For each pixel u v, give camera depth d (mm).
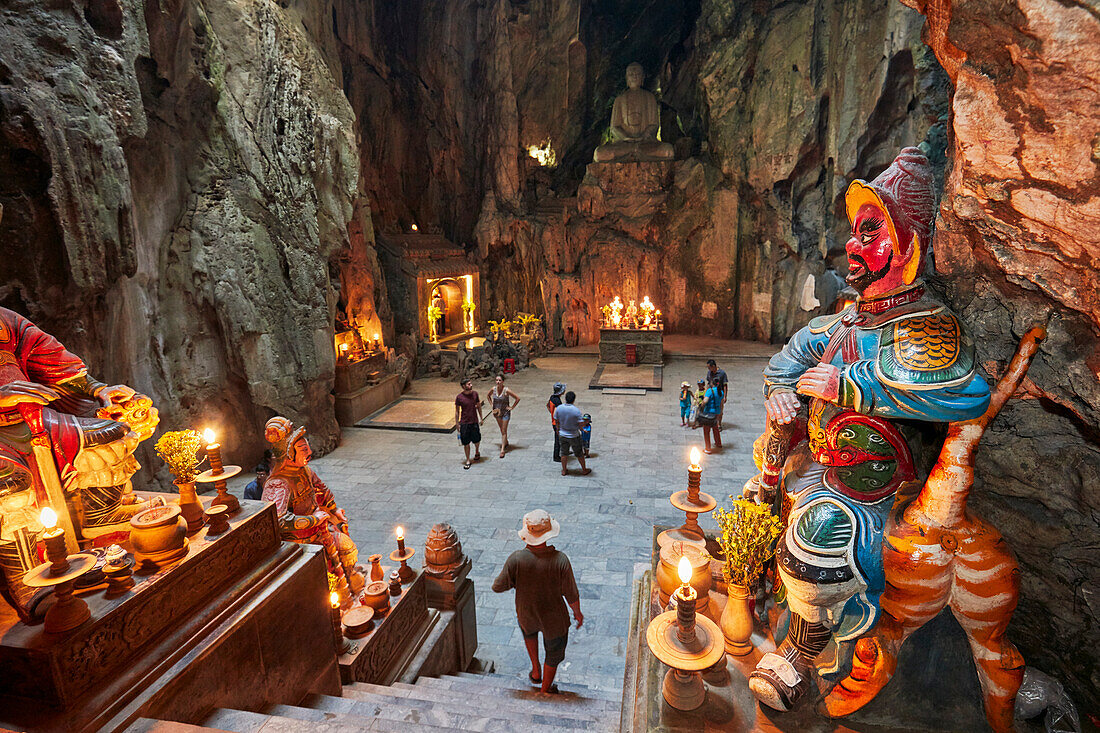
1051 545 3117
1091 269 2475
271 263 11789
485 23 22875
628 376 18516
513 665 6684
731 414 14844
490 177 24125
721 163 22703
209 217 10906
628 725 3645
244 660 3723
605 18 25578
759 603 3928
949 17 2256
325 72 14211
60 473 3801
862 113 18406
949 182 3117
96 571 3244
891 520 2955
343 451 12984
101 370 8500
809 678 3150
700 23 22578
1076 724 2984
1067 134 2074
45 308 7469
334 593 5121
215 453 4176
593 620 7203
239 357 11250
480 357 19750
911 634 3006
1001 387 2695
